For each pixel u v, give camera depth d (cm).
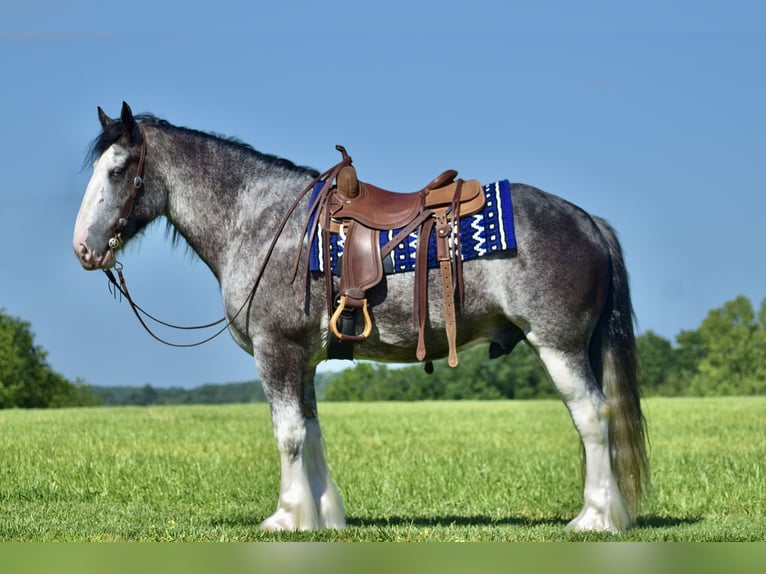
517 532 732
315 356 758
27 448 1506
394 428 2334
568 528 724
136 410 3509
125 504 987
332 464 1350
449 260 721
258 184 769
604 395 739
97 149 763
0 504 956
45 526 774
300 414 740
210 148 780
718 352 7606
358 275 723
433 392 6306
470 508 976
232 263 759
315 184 758
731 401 4059
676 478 1141
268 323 741
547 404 4062
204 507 965
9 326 6975
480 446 1734
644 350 7812
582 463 743
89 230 747
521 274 720
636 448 739
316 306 736
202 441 1781
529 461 1375
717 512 923
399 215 733
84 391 7944
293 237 742
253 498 1022
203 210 771
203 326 791
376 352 746
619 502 724
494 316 739
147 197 768
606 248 750
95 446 1592
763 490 1039
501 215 723
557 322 721
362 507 976
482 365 6275
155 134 774
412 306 724
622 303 754
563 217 734
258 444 1705
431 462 1365
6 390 6738
